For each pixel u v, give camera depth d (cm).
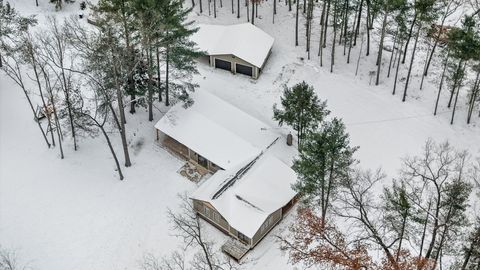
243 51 6188
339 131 4269
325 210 4234
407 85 5875
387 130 5572
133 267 4388
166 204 4875
